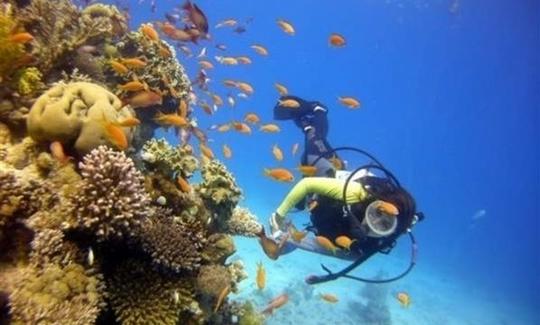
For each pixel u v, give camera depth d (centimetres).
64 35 171
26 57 133
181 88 218
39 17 167
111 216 106
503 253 1970
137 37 207
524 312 813
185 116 196
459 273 1079
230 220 177
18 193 103
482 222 2638
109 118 124
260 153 1795
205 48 293
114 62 170
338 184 183
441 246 1617
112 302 114
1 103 128
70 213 106
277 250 173
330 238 192
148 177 139
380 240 182
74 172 117
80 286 101
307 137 300
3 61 127
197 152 208
